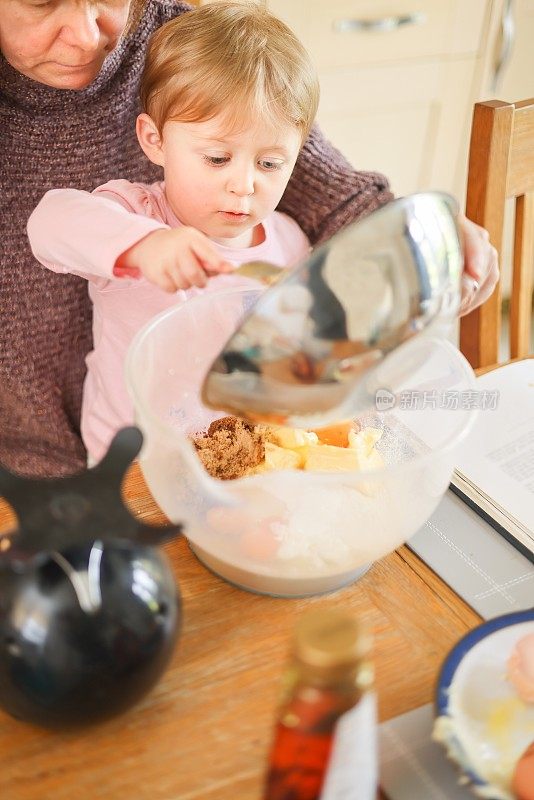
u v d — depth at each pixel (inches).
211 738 20.7
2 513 27.5
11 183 43.1
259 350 19.9
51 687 18.6
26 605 18.5
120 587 19.1
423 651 23.4
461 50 88.4
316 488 22.5
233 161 41.8
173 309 29.0
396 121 90.7
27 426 46.8
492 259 36.6
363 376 20.1
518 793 18.7
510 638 22.4
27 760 19.9
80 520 19.4
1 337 45.6
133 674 19.3
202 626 23.7
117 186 43.7
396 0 81.7
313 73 43.3
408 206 19.9
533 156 42.6
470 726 20.4
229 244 47.3
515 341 47.4
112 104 43.4
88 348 48.9
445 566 26.4
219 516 23.1
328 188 46.8
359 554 24.0
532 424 32.9
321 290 19.0
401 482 23.1
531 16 91.1
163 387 29.9
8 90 40.0
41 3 33.8
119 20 37.0
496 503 28.8
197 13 42.5
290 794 15.7
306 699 14.4
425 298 20.1
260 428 28.0
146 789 19.4
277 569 23.7
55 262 37.9
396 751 20.4
